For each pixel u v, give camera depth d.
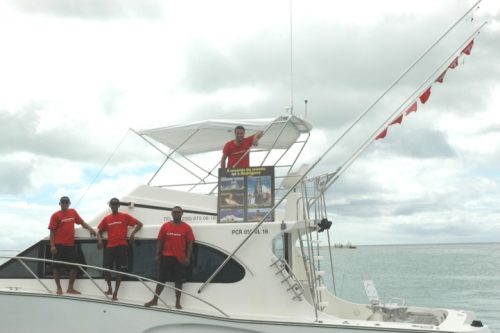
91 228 8.37
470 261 85.06
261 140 10.14
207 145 10.55
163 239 7.96
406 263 76.81
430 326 7.24
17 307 7.75
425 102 8.29
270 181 8.09
